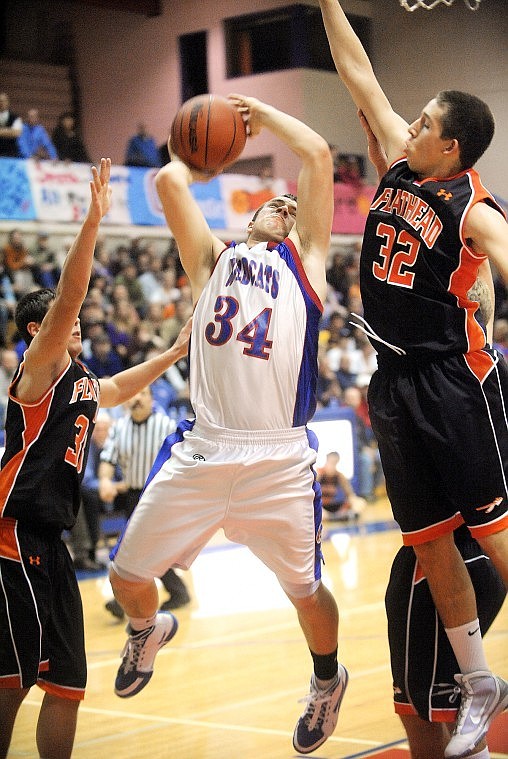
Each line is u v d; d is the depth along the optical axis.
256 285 3.81
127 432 8.29
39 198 14.72
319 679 4.13
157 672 6.43
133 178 15.96
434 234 3.45
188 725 5.27
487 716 3.56
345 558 10.66
